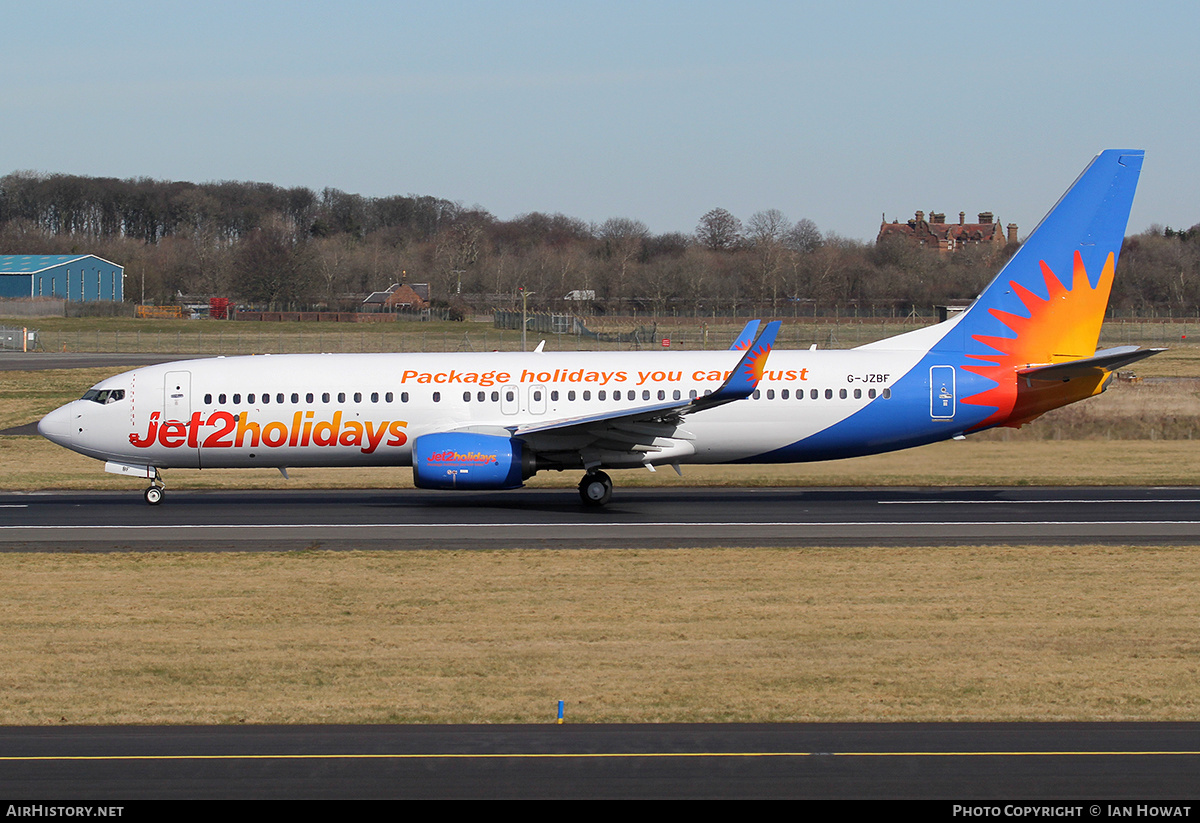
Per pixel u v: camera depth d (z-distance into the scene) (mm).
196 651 74250
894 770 52781
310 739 57281
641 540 111750
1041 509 131000
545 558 103125
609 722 59719
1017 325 137375
